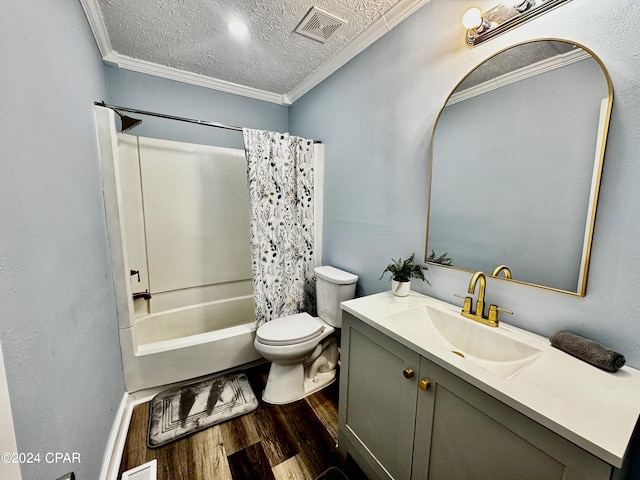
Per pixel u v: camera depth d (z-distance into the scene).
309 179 2.14
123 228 1.56
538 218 0.99
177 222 2.26
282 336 1.63
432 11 1.32
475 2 1.14
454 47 1.24
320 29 1.62
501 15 1.04
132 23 1.58
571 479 0.57
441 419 0.86
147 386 1.68
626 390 0.69
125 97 2.05
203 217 2.38
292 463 1.30
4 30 0.65
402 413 1.00
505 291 1.10
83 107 1.24
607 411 0.62
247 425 1.51
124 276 1.56
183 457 1.31
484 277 1.10
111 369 1.39
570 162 0.90
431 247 1.38
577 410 0.62
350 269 1.97
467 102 1.19
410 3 1.38
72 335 0.94
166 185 2.19
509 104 1.05
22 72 0.72
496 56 1.09
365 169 1.78
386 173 1.63
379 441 1.12
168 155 2.19
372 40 1.65
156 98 2.16
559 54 0.92
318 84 2.21
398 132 1.53
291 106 2.70
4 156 0.62
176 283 2.29
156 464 1.27
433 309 1.26
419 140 1.42
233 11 1.47
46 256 0.79
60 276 0.87
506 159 1.07
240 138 2.55
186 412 1.58
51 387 0.77
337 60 1.91
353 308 1.23
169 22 1.56
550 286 0.97
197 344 1.78
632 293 0.79
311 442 1.42
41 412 0.71
